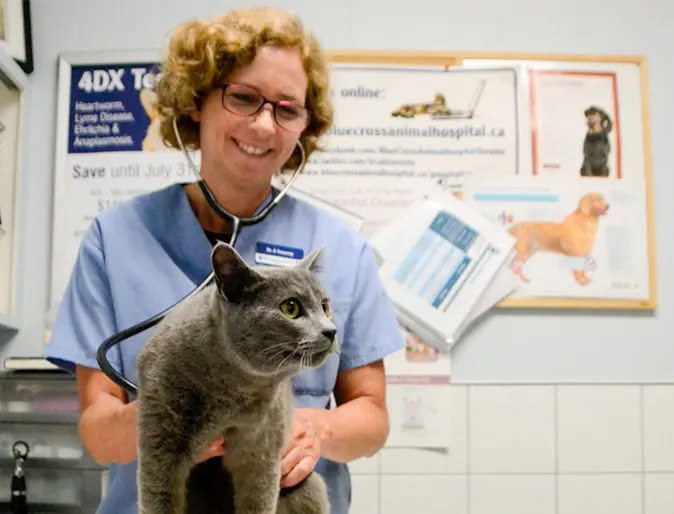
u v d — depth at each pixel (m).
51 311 1.77
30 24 1.85
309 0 1.89
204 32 1.03
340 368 1.18
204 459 0.77
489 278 1.83
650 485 1.81
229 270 0.72
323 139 1.50
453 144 1.88
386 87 1.88
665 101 1.92
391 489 1.77
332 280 1.16
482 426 1.80
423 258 1.84
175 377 0.71
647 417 1.83
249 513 0.77
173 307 0.88
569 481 1.80
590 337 1.86
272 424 0.77
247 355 0.72
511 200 1.87
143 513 0.71
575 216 1.88
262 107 1.00
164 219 1.11
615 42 1.92
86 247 1.10
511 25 1.91
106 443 0.90
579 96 1.90
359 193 1.85
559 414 1.82
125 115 1.84
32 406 1.59
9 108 1.80
